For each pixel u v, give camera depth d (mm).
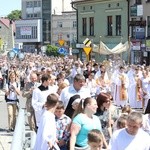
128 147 7609
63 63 39594
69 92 11422
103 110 10492
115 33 50875
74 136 8844
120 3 49688
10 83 15789
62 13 95562
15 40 110375
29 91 14195
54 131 8930
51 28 99000
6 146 12961
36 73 16281
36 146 8922
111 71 25625
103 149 8906
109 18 51812
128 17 48344
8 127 15977
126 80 23094
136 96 23406
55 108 9172
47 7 101625
